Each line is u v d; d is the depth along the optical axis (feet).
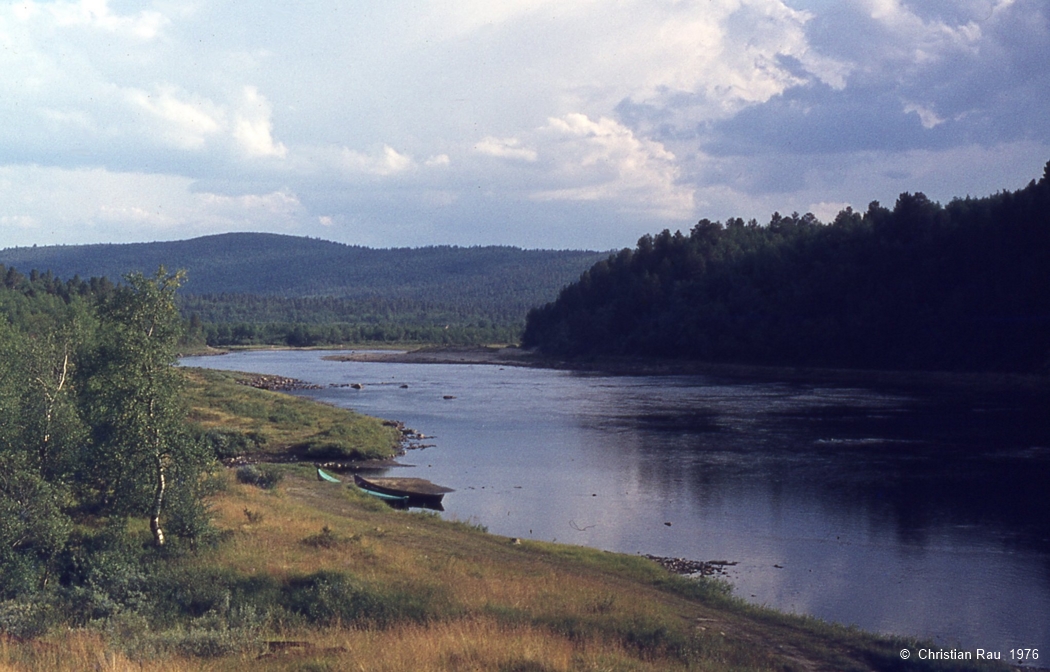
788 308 416.05
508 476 152.87
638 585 81.82
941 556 99.81
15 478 65.46
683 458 166.91
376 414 256.11
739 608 74.64
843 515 119.55
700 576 89.61
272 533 86.33
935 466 153.58
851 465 156.04
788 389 319.68
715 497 132.05
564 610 64.28
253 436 183.83
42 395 73.20
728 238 547.49
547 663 45.96
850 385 333.21
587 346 531.09
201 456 80.69
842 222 469.98
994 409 240.73
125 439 74.79
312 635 53.06
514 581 75.20
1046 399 266.57
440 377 427.74
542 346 582.35
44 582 64.34
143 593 62.28
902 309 360.28
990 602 83.51
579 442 192.34
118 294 77.46
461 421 237.04
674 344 458.91
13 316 329.52
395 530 100.48
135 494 75.97
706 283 480.23
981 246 352.49
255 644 49.06
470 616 59.11
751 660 56.39
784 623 69.97
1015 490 133.69
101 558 67.77
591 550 97.60
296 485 134.62
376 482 139.64
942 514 119.55
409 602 62.18
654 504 128.16
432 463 167.63
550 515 121.70
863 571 94.02
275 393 282.36
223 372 395.14
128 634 51.19
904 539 107.14
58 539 66.13
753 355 412.57
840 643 64.23
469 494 137.18
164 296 78.74
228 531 83.66
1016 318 318.65
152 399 76.38
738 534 110.52
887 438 187.83
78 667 42.75
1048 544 104.47
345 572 69.21
